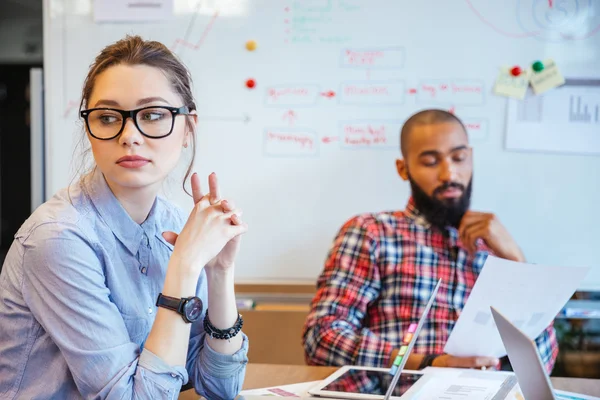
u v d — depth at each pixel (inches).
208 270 42.3
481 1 81.4
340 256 69.2
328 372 50.2
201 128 85.4
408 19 82.4
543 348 62.8
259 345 85.2
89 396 36.3
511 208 82.0
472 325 49.9
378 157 83.0
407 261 69.1
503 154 81.8
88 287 36.6
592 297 81.1
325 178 84.0
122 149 38.2
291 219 84.7
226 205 39.8
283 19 83.8
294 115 84.1
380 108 83.0
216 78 85.0
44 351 37.4
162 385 36.0
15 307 37.6
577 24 80.5
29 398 37.1
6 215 98.7
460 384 44.3
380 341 60.1
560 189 81.2
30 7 93.6
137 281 41.0
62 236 36.7
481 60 81.7
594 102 80.6
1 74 95.5
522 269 47.3
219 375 42.5
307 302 84.6
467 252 70.3
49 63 86.4
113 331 36.8
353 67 83.2
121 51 39.6
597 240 80.9
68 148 86.7
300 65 83.9
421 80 82.4
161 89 39.2
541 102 81.0
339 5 83.0
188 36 85.1
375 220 71.1
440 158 72.1
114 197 40.3
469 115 82.1
